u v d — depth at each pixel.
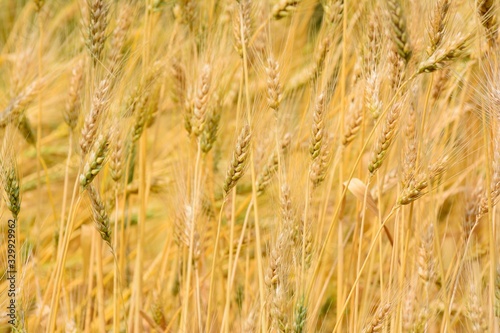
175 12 2.38
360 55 2.27
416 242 2.24
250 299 2.36
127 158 2.34
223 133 2.52
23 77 2.44
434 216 2.14
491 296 2.13
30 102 2.38
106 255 2.56
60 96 2.71
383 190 2.35
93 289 2.41
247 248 2.35
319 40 2.31
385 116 2.17
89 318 2.32
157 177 2.53
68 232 2.19
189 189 2.33
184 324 2.25
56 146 2.80
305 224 2.16
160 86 2.39
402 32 2.14
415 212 2.32
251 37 2.27
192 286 2.36
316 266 2.17
